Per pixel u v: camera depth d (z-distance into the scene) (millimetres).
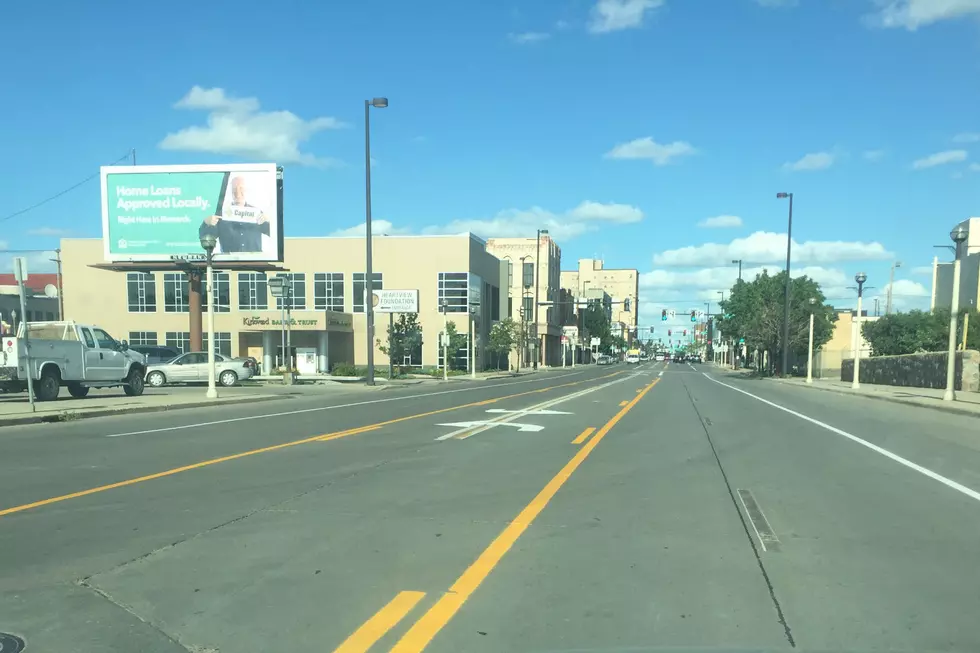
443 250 63000
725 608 4949
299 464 10734
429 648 4293
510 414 19312
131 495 8500
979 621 4727
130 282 61781
